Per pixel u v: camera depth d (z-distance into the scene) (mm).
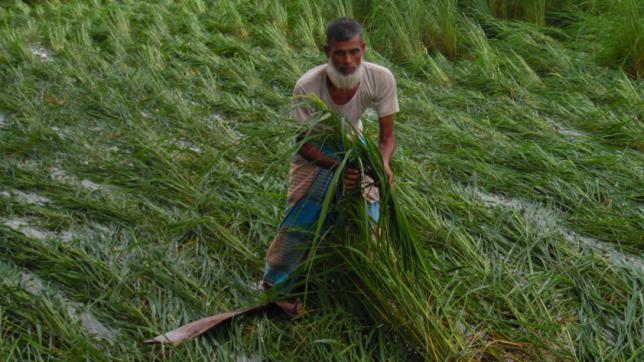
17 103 5844
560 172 5035
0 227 3994
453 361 3262
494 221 4477
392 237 3326
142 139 5277
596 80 6816
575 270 4000
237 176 4828
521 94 6484
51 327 3289
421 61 7195
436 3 8031
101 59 7078
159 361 3209
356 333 3385
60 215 4270
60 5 9156
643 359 3381
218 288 3738
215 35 7961
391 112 3424
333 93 3283
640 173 5043
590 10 8336
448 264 3990
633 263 4117
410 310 3275
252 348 3322
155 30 8047
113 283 3686
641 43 7027
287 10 8867
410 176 4914
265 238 4121
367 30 8336
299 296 3516
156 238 4113
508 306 3666
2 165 4820
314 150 3268
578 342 3510
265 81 6773
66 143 5176
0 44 7457
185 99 6172
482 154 5293
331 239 3436
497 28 8117
